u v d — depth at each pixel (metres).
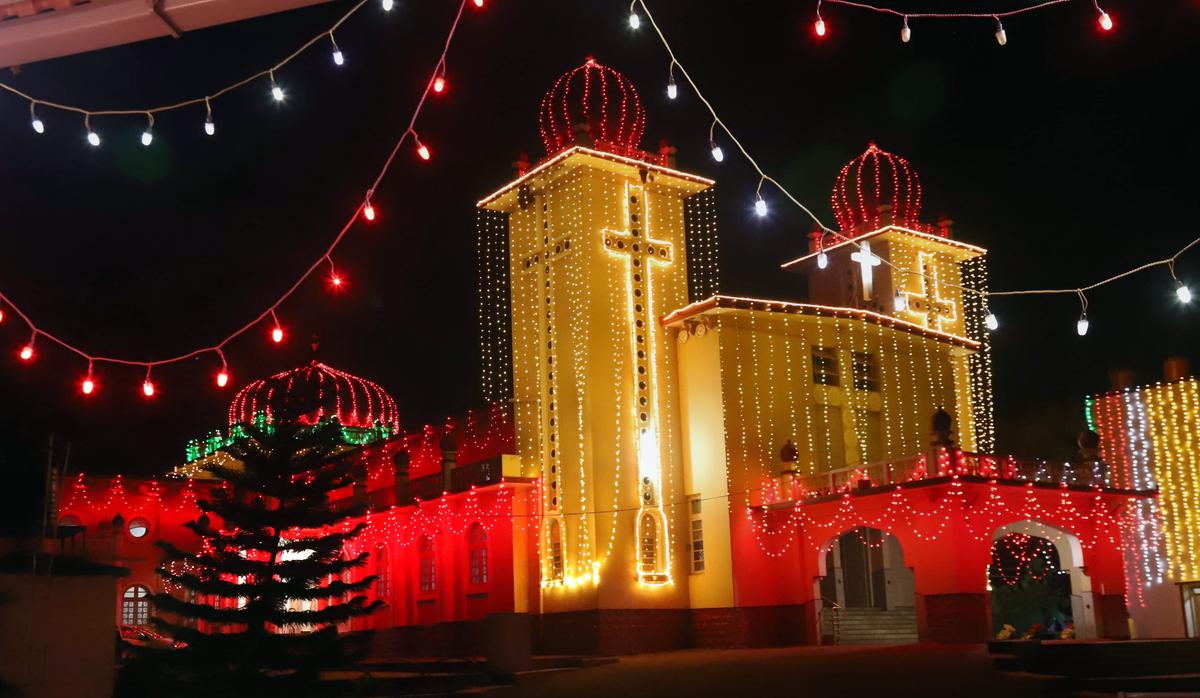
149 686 18.27
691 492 28.66
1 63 8.02
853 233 34.50
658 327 29.66
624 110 30.56
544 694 18.36
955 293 35.22
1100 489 26.08
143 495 40.06
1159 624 26.41
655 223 30.47
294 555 32.06
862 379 31.05
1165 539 26.62
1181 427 26.94
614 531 27.47
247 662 18.80
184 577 19.41
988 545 23.66
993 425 34.22
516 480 28.88
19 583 15.27
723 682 17.67
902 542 24.39
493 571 28.86
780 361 29.25
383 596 33.88
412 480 32.91
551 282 30.03
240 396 37.72
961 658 19.23
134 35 7.70
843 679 17.12
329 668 19.41
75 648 15.59
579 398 28.34
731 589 27.06
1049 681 16.67
